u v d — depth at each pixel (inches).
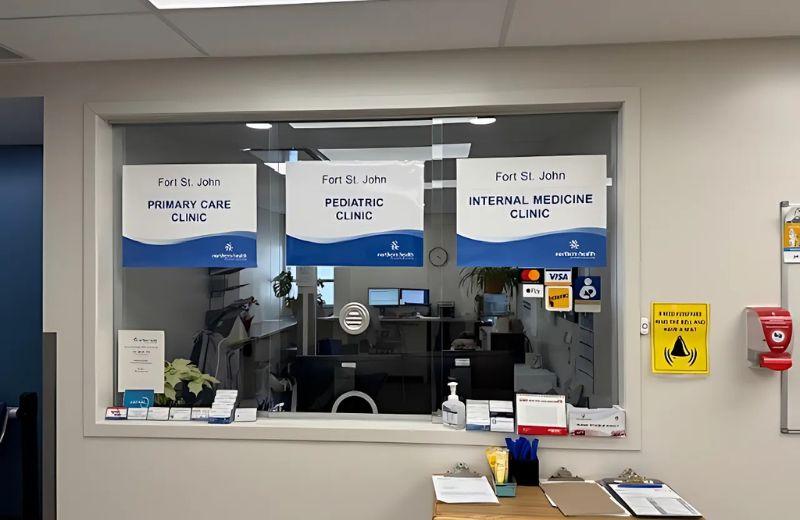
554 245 92.8
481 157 94.3
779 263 86.5
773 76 86.7
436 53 91.2
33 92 96.0
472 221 94.3
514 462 83.0
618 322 91.4
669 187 88.0
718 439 86.6
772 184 86.7
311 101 93.0
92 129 95.3
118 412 95.4
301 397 97.2
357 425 93.3
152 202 99.0
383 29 81.0
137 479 94.1
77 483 94.7
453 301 95.0
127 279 99.7
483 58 90.5
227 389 97.8
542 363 93.3
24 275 131.1
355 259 96.1
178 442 93.7
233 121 98.4
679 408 87.0
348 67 92.5
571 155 92.9
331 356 96.7
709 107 87.6
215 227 98.0
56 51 89.4
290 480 92.2
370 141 96.3
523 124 94.1
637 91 88.0
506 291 93.8
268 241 97.5
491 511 73.7
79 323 94.9
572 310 92.7
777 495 85.6
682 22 79.4
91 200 95.0
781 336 80.9
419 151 95.7
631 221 87.8
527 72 89.9
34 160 132.0
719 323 87.0
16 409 124.3
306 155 97.2
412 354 95.7
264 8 73.8
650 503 75.5
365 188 96.1
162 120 97.9
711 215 87.4
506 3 72.6
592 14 76.4
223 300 98.5
